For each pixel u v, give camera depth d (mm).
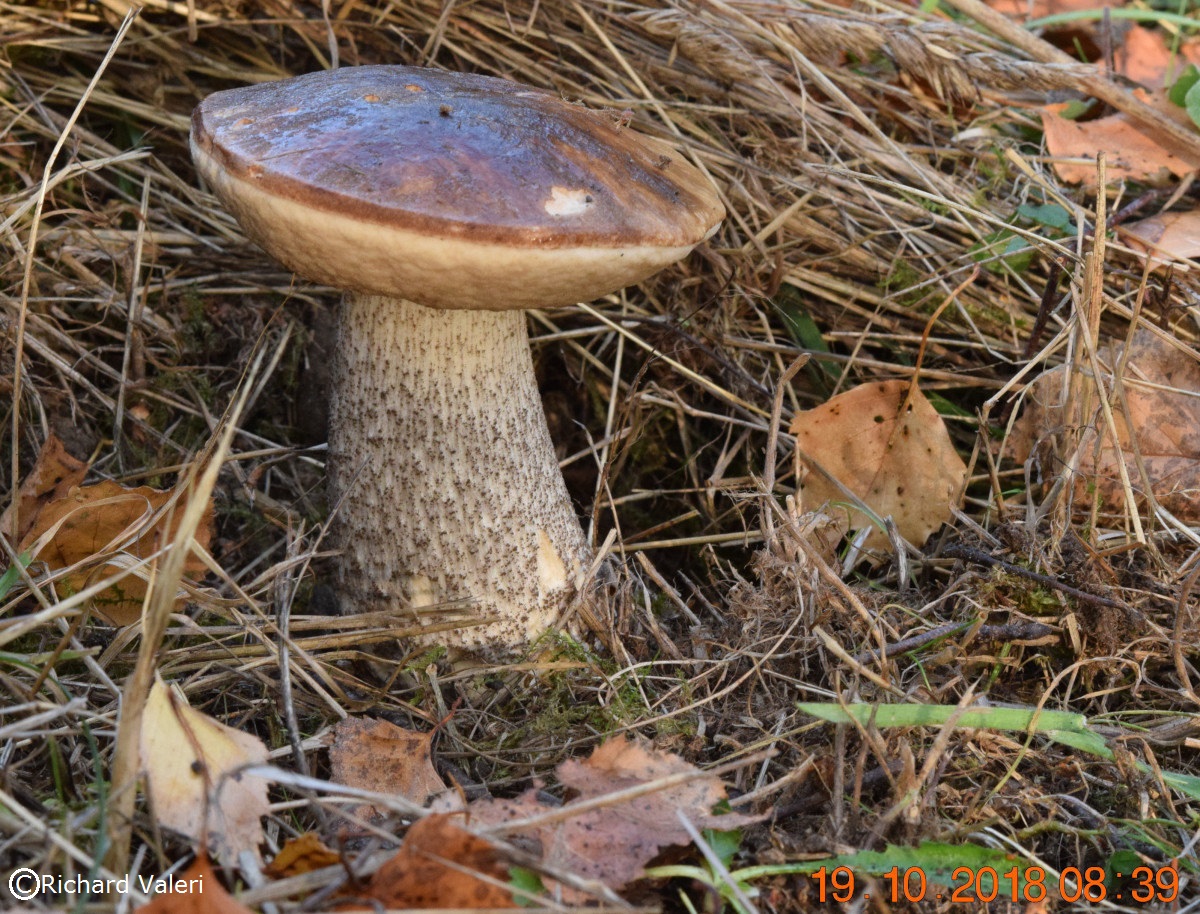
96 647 361
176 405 444
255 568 427
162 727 326
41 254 445
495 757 369
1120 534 417
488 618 386
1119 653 381
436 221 333
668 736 368
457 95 361
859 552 425
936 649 386
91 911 304
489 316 376
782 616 392
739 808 348
